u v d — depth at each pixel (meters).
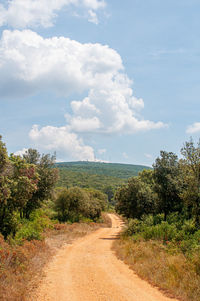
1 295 6.99
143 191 26.89
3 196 14.80
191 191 15.44
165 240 16.12
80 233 27.88
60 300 7.21
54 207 40.91
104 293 7.87
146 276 9.73
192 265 9.52
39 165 26.41
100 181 176.25
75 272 10.78
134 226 23.11
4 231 16.45
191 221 17.50
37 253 13.52
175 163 22.53
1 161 14.66
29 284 8.59
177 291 7.77
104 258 14.20
